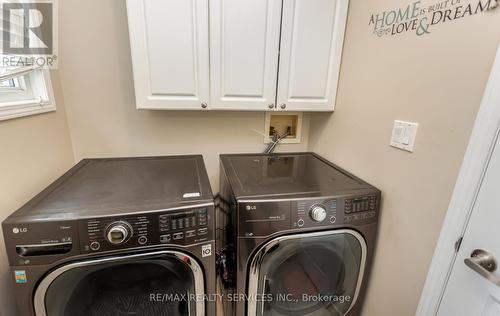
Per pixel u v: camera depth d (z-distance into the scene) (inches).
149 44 47.3
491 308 30.5
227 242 50.8
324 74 56.9
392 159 44.4
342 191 44.4
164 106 50.9
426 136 37.9
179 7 46.6
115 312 38.1
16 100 41.8
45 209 33.7
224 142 67.8
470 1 31.3
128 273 36.4
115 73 57.4
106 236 32.7
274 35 51.6
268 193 42.1
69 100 56.2
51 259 32.0
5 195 36.9
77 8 52.6
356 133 53.6
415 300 40.7
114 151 61.8
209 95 52.2
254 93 54.1
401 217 42.9
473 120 31.5
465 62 32.2
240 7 48.9
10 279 37.8
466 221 32.8
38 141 45.6
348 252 46.8
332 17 53.7
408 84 40.8
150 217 34.0
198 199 37.5
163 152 64.7
